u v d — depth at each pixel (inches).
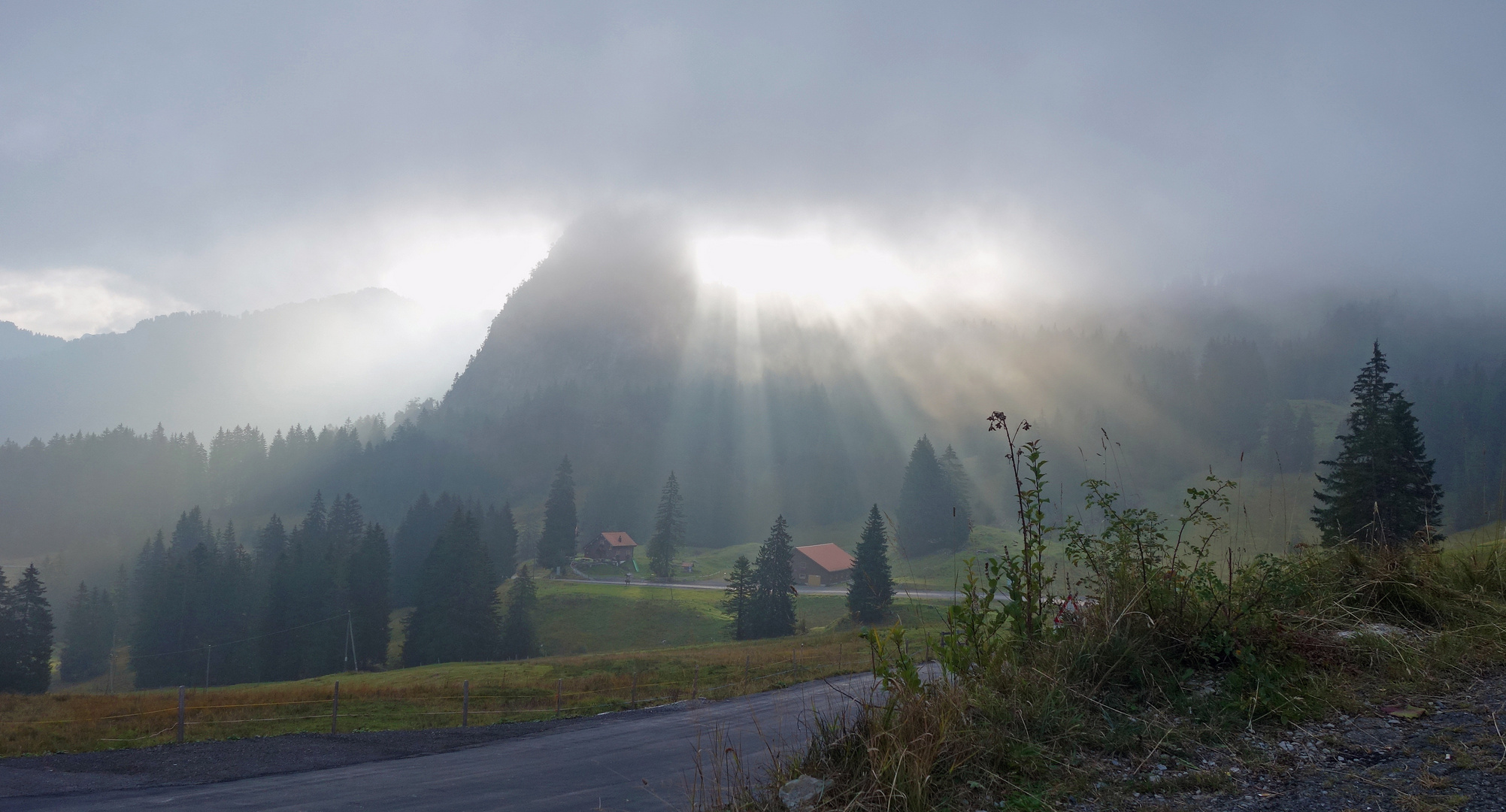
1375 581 217.5
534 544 5669.3
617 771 381.4
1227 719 163.8
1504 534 243.4
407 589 4375.0
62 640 4544.8
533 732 641.0
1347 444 1000.9
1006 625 205.5
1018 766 151.7
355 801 355.6
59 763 513.7
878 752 156.0
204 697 1248.8
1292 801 128.3
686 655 1722.4
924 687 174.9
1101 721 167.0
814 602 3287.4
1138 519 212.5
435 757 518.9
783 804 155.6
